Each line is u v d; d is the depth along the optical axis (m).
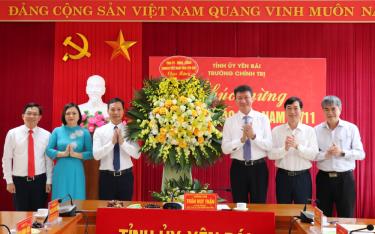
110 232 2.32
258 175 4.20
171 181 3.56
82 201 3.33
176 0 5.50
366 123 5.59
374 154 5.55
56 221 2.47
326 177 4.27
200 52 5.62
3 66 5.69
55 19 5.53
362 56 5.59
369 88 5.59
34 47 5.68
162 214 2.32
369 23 5.59
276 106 5.50
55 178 4.41
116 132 4.20
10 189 4.49
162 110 3.55
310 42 5.61
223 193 5.57
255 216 2.29
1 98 5.70
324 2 5.45
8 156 4.50
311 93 5.49
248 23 5.63
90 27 5.64
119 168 4.32
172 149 3.64
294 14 5.47
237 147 4.01
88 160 4.91
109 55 5.63
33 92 5.69
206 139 3.73
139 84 5.61
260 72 5.51
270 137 4.24
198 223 2.30
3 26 5.68
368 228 2.13
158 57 5.54
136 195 5.56
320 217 2.39
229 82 5.52
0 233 2.12
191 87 3.75
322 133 4.38
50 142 4.48
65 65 5.64
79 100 5.63
